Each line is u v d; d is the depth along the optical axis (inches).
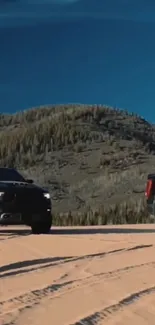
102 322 210.4
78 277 297.9
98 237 493.0
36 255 375.6
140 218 1040.8
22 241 454.9
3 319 211.9
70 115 6378.0
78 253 386.6
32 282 284.4
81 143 5639.8
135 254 382.9
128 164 4773.6
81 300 244.1
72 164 5128.0
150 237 494.6
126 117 6752.0
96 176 4569.4
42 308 229.5
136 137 6117.1
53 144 5738.2
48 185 4537.4
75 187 4333.2
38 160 5521.7
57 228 677.9
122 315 220.2
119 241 458.0
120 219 1066.7
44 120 6555.1
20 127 6825.8
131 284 279.4
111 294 256.5
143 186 3654.0
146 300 245.3
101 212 1141.7
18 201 534.6
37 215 545.3
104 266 333.4
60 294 255.6
